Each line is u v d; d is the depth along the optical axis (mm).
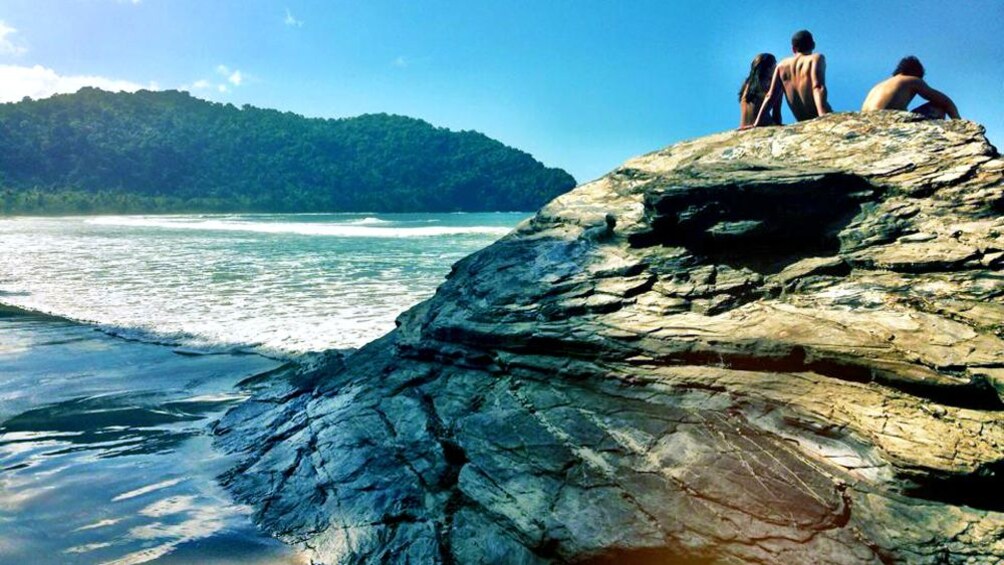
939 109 7246
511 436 5598
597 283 6738
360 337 11727
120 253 28625
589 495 4711
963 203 5613
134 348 11391
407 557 4688
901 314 5020
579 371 6027
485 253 8742
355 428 6531
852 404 4734
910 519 4008
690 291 6062
